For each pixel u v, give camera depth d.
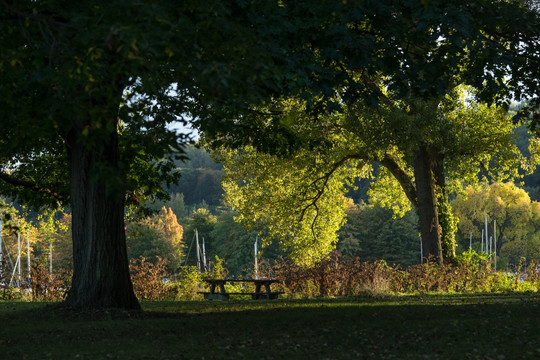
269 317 11.81
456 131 28.44
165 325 10.57
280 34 10.29
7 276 21.88
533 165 31.56
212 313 12.93
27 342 8.97
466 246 101.12
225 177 29.69
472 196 100.81
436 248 27.98
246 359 7.46
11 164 18.50
